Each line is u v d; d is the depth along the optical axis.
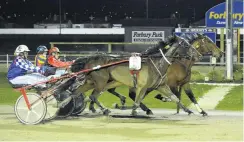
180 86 15.23
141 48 36.12
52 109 14.09
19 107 13.24
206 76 26.67
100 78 14.25
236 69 28.53
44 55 14.54
